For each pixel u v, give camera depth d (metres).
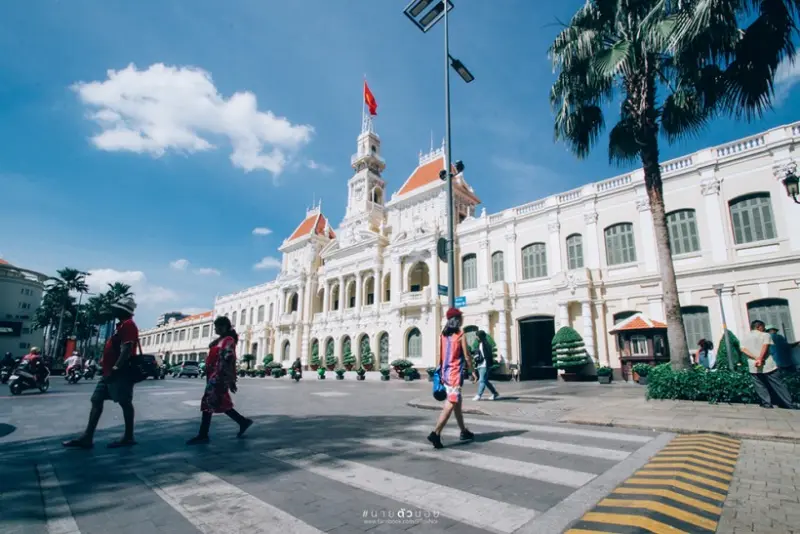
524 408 9.55
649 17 10.97
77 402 12.83
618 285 22.66
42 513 3.50
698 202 20.55
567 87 13.62
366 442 6.17
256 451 5.68
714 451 5.27
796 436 5.66
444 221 34.69
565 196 26.17
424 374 31.92
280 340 50.88
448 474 4.50
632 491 3.82
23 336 64.38
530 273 27.39
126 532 3.13
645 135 12.41
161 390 18.11
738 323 18.62
